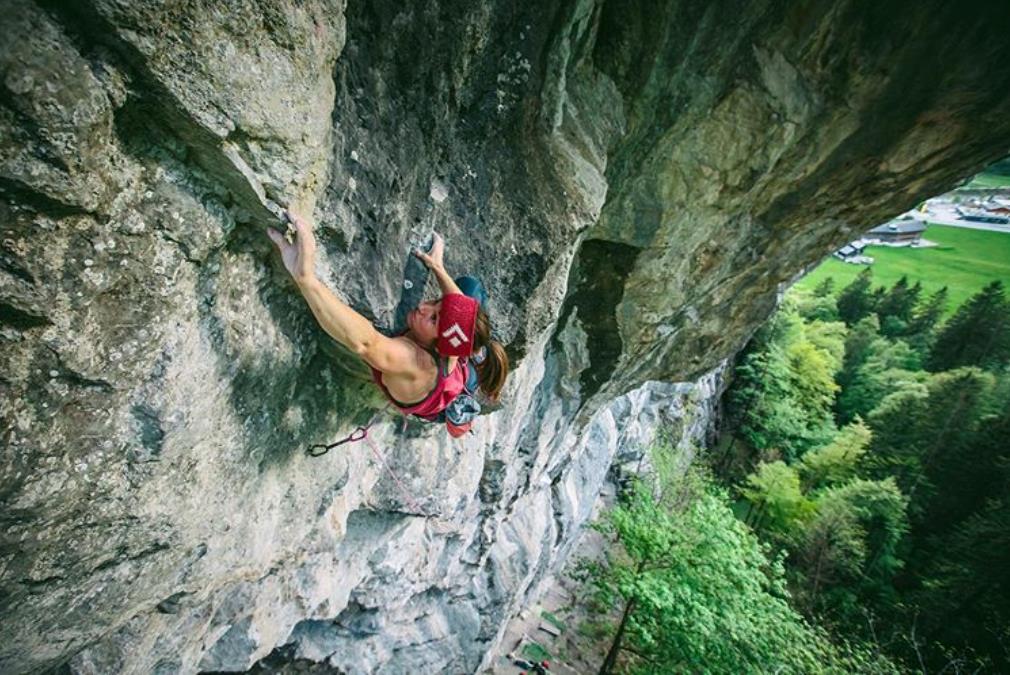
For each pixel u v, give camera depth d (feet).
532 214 11.95
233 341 8.31
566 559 47.44
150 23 5.29
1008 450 76.18
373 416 13.12
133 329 6.66
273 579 14.39
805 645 35.40
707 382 81.56
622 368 24.79
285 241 7.61
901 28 14.11
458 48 9.42
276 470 10.79
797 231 21.01
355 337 7.68
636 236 18.17
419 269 10.65
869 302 133.08
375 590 21.36
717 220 18.67
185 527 9.02
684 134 15.65
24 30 4.69
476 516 25.31
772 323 97.35
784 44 14.37
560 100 11.84
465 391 9.23
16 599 7.24
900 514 71.56
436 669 27.53
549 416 25.77
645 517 37.27
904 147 17.07
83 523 7.31
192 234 6.86
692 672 34.76
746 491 78.43
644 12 12.87
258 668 19.69
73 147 5.19
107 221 5.94
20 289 5.47
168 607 10.40
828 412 101.91
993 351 108.68
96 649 9.89
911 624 65.62
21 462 6.17
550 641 41.68
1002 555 62.75
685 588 33.73
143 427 7.30
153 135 6.15
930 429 85.51
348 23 7.91
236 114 6.33
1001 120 15.94
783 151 16.62
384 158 9.12
